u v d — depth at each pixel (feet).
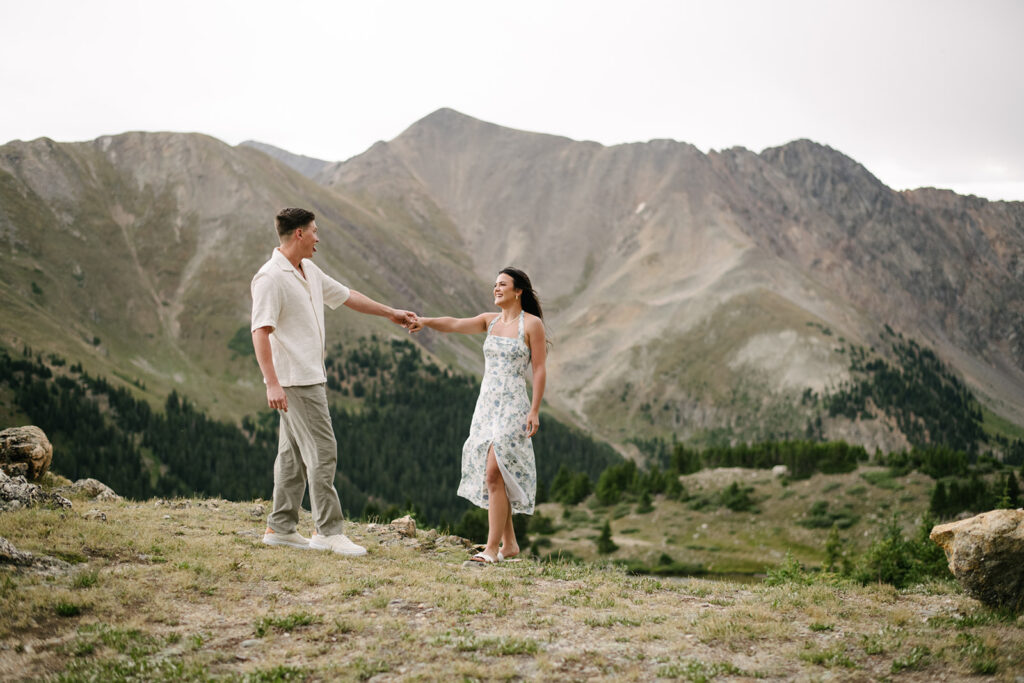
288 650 18.44
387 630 19.81
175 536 29.45
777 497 388.98
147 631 19.21
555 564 30.45
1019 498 321.11
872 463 414.00
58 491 38.83
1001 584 23.32
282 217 28.89
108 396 648.79
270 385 27.61
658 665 17.88
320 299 30.01
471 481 30.32
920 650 18.95
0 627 18.56
